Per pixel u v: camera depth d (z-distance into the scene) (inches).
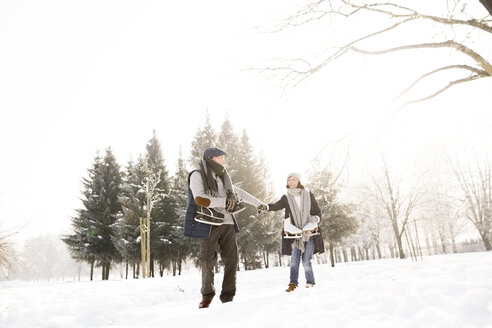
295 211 174.9
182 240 1016.2
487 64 154.6
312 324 83.4
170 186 1149.1
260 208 164.9
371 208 1185.4
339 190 719.7
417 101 174.6
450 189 1196.5
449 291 87.5
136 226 1016.2
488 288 83.0
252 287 267.1
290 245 175.9
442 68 168.7
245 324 89.9
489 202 1114.1
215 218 134.3
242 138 1078.4
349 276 242.7
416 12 159.5
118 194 1186.0
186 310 137.1
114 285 268.5
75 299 198.8
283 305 112.4
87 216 1155.3
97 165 1224.2
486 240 1126.4
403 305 84.9
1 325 148.4
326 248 738.8
